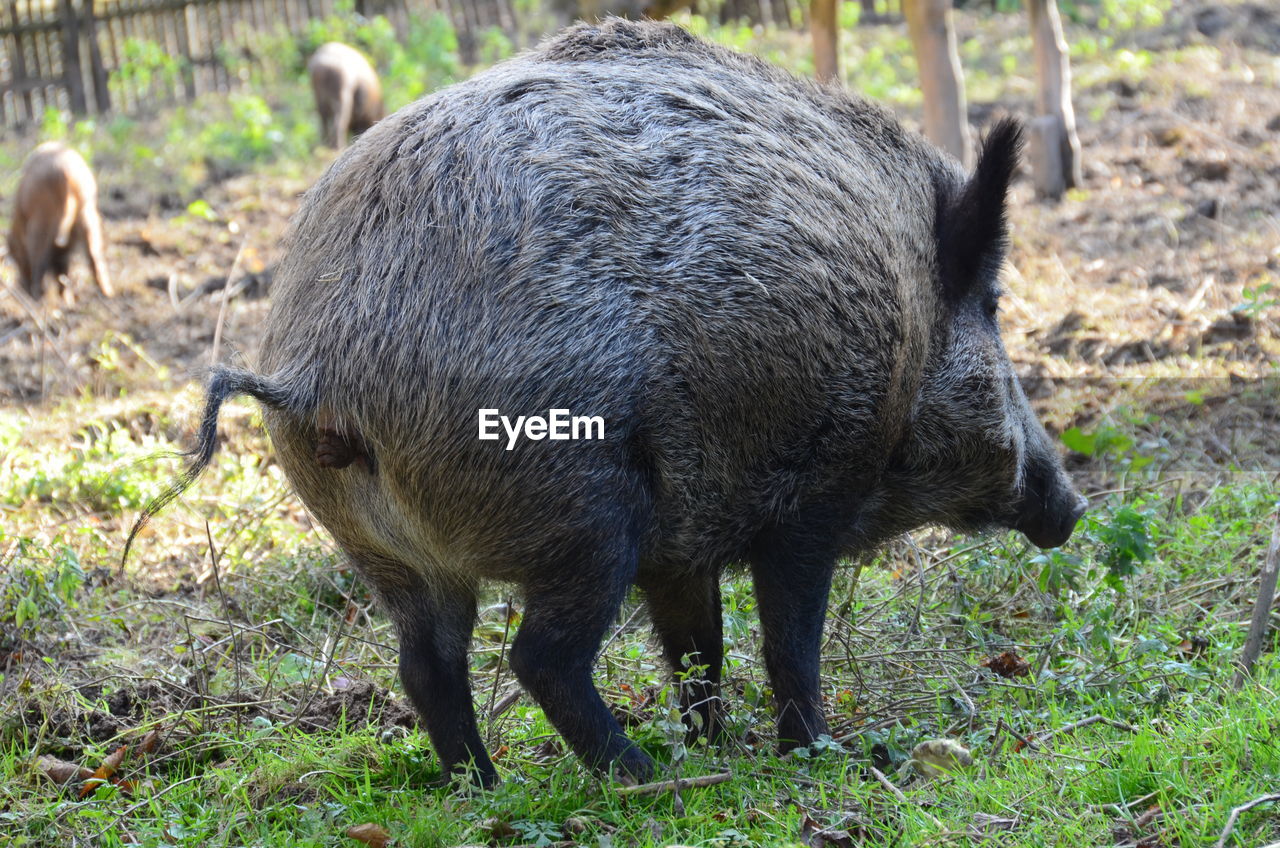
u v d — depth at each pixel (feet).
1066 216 35.19
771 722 15.05
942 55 33.04
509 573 12.30
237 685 15.87
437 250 11.85
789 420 13.07
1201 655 15.69
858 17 62.85
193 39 60.08
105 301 34.04
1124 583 17.26
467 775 12.95
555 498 11.84
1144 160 39.52
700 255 12.39
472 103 12.67
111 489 22.48
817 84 14.93
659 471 12.47
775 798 12.77
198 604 19.01
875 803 12.56
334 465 12.17
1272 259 30.25
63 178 33.27
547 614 12.23
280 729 15.07
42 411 27.37
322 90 48.03
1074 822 11.34
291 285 12.50
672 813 12.47
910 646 16.48
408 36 62.54
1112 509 18.04
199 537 21.52
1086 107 45.50
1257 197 35.19
